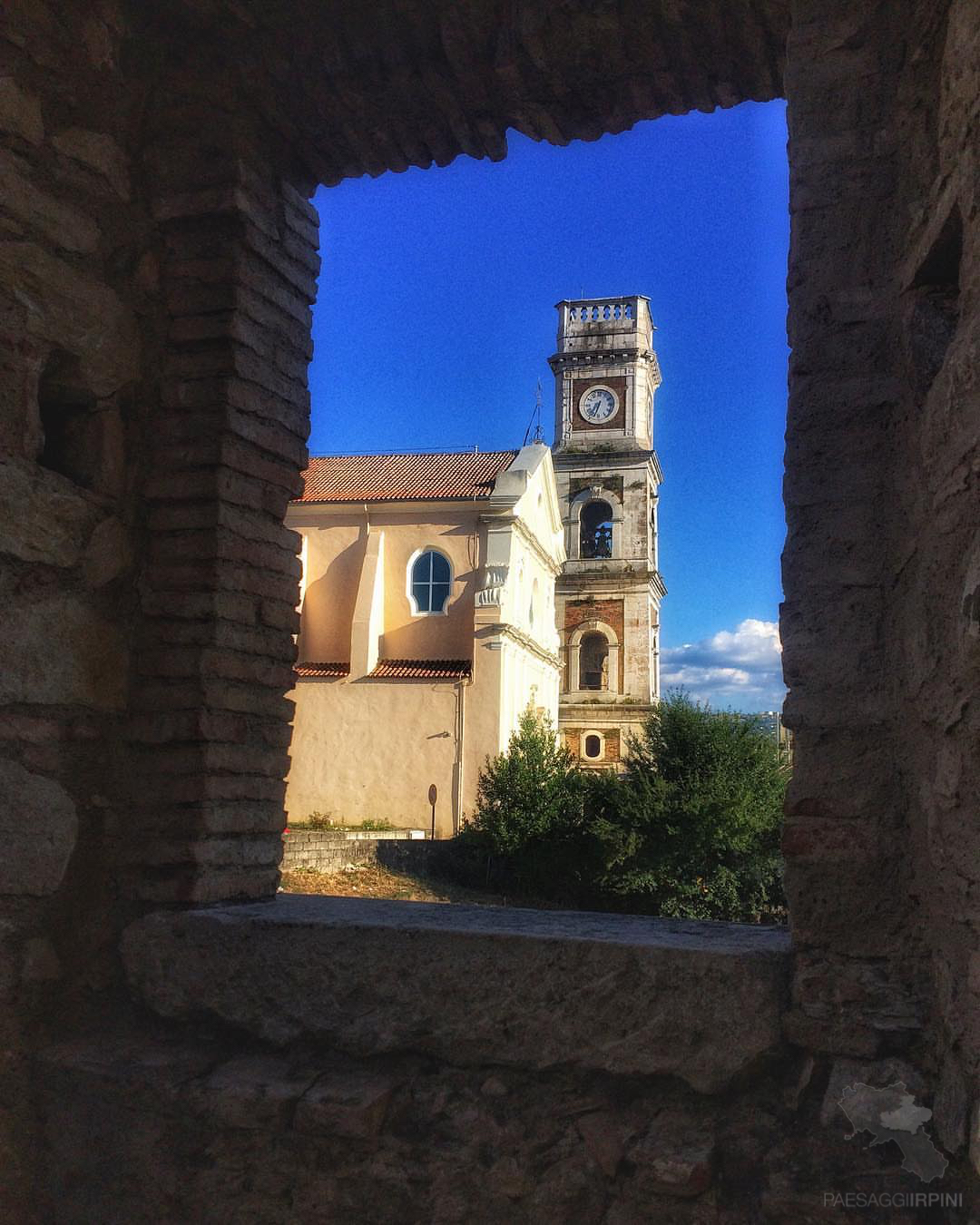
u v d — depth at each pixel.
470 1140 2.98
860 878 2.84
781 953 2.91
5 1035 3.29
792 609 3.04
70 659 3.54
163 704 3.68
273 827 3.93
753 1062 2.83
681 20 3.57
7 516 3.35
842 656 2.96
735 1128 2.82
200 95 3.97
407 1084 3.12
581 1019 2.98
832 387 3.09
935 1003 2.66
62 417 3.83
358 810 25.09
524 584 28.38
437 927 3.22
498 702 25.06
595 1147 2.87
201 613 3.70
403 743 25.20
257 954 3.35
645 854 21.77
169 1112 3.18
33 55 3.54
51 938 3.45
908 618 2.79
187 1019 3.41
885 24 3.17
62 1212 3.24
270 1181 3.06
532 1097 3.01
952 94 2.59
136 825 3.64
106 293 3.77
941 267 2.78
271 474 4.05
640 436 44.94
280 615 4.05
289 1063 3.25
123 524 3.80
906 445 2.92
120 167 3.88
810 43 3.26
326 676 25.92
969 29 2.45
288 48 3.87
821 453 3.08
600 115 4.08
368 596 26.25
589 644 44.03
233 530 3.81
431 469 29.17
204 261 3.91
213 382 3.83
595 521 45.50
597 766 40.84
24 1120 3.29
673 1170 2.73
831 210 3.16
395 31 3.79
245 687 3.84
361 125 4.14
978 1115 2.27
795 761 2.97
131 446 3.88
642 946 2.97
